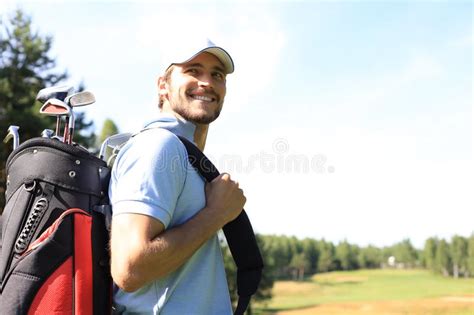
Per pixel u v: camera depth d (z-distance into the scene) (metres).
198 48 2.09
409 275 109.00
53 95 2.10
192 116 2.10
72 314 1.69
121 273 1.68
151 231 1.69
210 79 2.14
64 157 1.85
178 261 1.75
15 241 1.79
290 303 66.06
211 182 1.92
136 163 1.78
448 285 89.38
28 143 1.89
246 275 2.04
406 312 58.00
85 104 2.11
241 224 2.03
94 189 1.88
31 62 23.03
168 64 2.15
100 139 27.03
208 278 1.89
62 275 1.70
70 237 1.74
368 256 127.38
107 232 1.83
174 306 1.81
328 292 81.19
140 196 1.71
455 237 109.00
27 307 1.67
